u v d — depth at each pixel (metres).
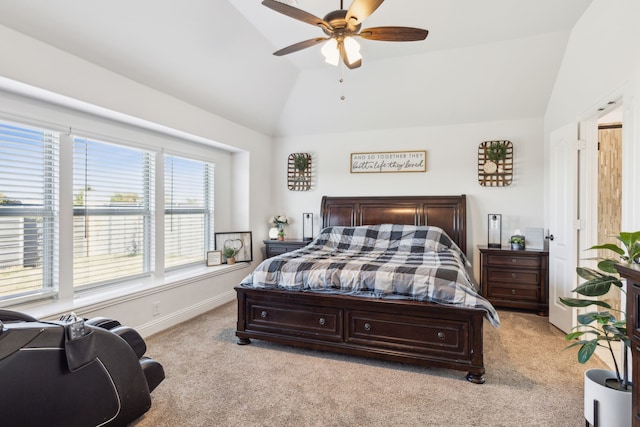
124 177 3.11
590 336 2.83
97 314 2.54
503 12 2.80
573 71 3.06
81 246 2.74
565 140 3.09
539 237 3.79
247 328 2.80
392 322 2.38
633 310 1.24
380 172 4.62
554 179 3.28
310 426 1.74
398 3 2.66
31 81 2.03
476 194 4.22
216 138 3.82
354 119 4.56
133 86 2.75
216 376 2.26
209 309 3.79
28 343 1.20
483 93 3.86
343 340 2.51
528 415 1.83
